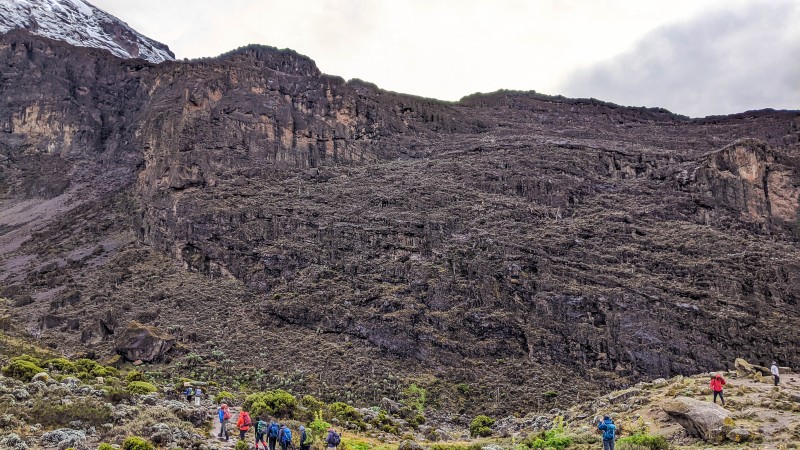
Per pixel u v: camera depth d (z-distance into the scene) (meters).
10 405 29.42
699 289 70.00
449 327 62.56
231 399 43.88
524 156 103.62
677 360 59.91
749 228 92.94
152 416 31.91
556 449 33.16
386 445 37.41
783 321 67.19
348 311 64.94
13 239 105.06
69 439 26.64
